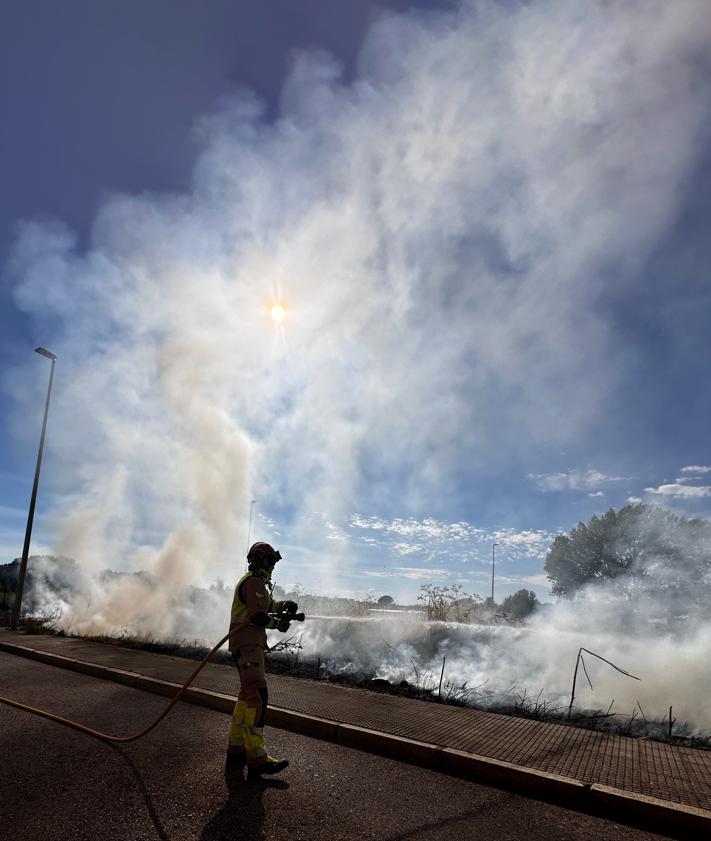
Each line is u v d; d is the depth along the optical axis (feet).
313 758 15.46
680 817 11.69
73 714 19.35
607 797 12.51
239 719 14.40
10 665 29.71
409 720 18.11
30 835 10.62
